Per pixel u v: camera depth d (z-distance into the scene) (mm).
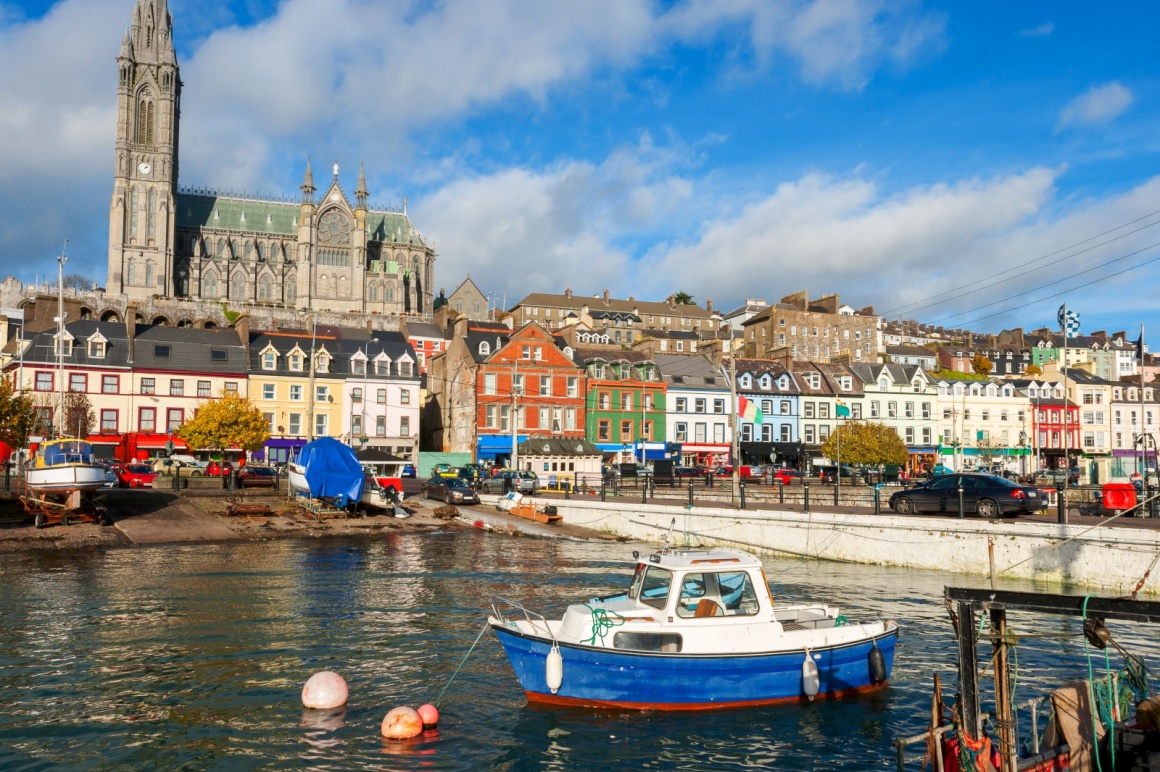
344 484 46000
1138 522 29766
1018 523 28688
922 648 19828
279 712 15531
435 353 102875
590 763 13430
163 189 153625
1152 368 149875
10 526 38906
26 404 48812
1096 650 19594
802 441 85562
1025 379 99188
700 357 88812
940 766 10633
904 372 91750
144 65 154500
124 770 12953
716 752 13867
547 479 61125
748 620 16141
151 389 72625
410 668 18234
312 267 158500
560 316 149625
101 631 21109
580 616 16125
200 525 41562
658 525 41438
